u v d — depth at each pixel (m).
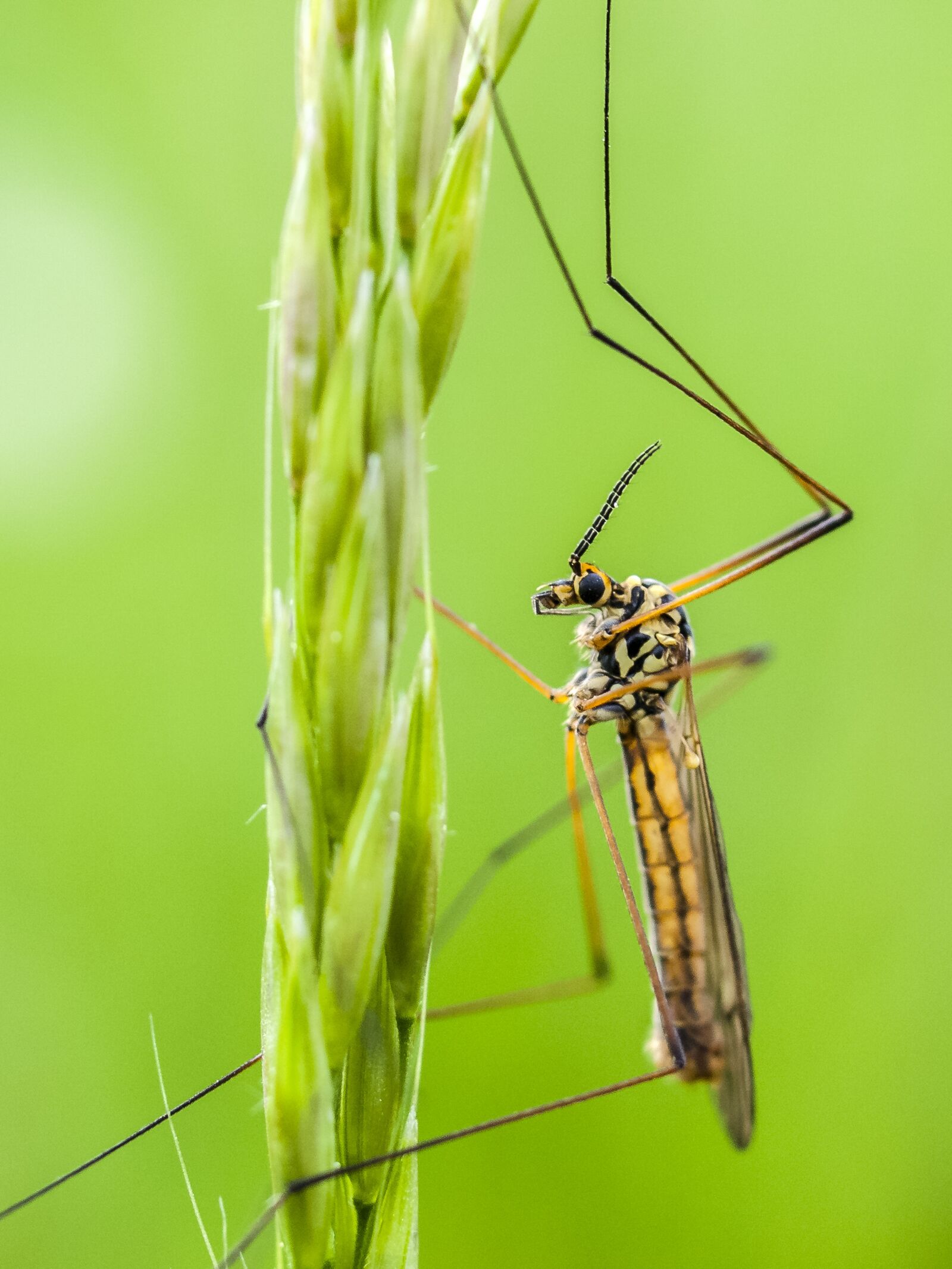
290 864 0.10
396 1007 0.10
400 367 0.10
